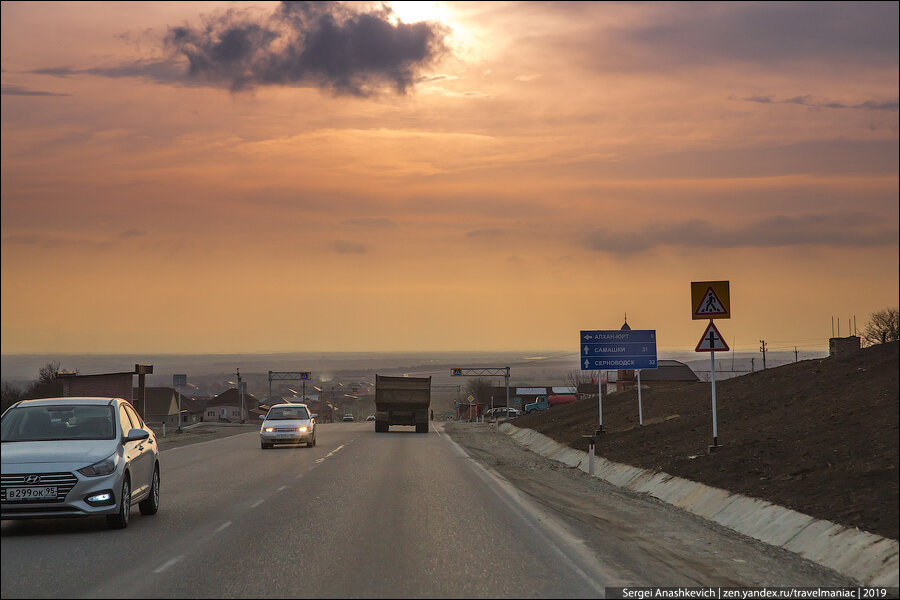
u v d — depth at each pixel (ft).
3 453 55.98
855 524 51.37
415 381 236.63
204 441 195.62
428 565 44.16
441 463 120.26
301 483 89.71
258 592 37.83
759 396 118.83
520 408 566.77
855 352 118.93
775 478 69.15
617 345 144.66
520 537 54.03
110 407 62.64
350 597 36.91
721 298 92.94
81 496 54.54
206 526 58.23
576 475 110.01
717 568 47.26
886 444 67.21
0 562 45.19
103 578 40.88
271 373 499.10
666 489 82.94
